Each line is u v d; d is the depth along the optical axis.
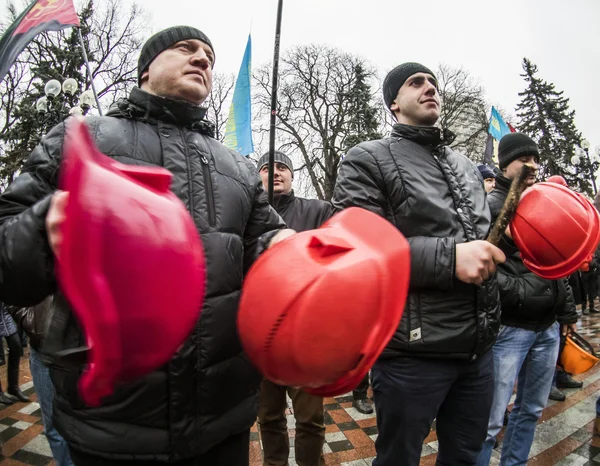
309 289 0.69
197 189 1.20
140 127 1.21
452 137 1.79
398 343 1.56
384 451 1.65
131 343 0.58
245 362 1.25
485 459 2.21
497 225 1.34
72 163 0.60
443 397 1.59
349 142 22.38
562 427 3.16
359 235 0.81
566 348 2.71
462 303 1.56
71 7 4.26
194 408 1.10
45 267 0.85
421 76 1.83
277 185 3.19
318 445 2.32
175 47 1.30
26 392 4.27
